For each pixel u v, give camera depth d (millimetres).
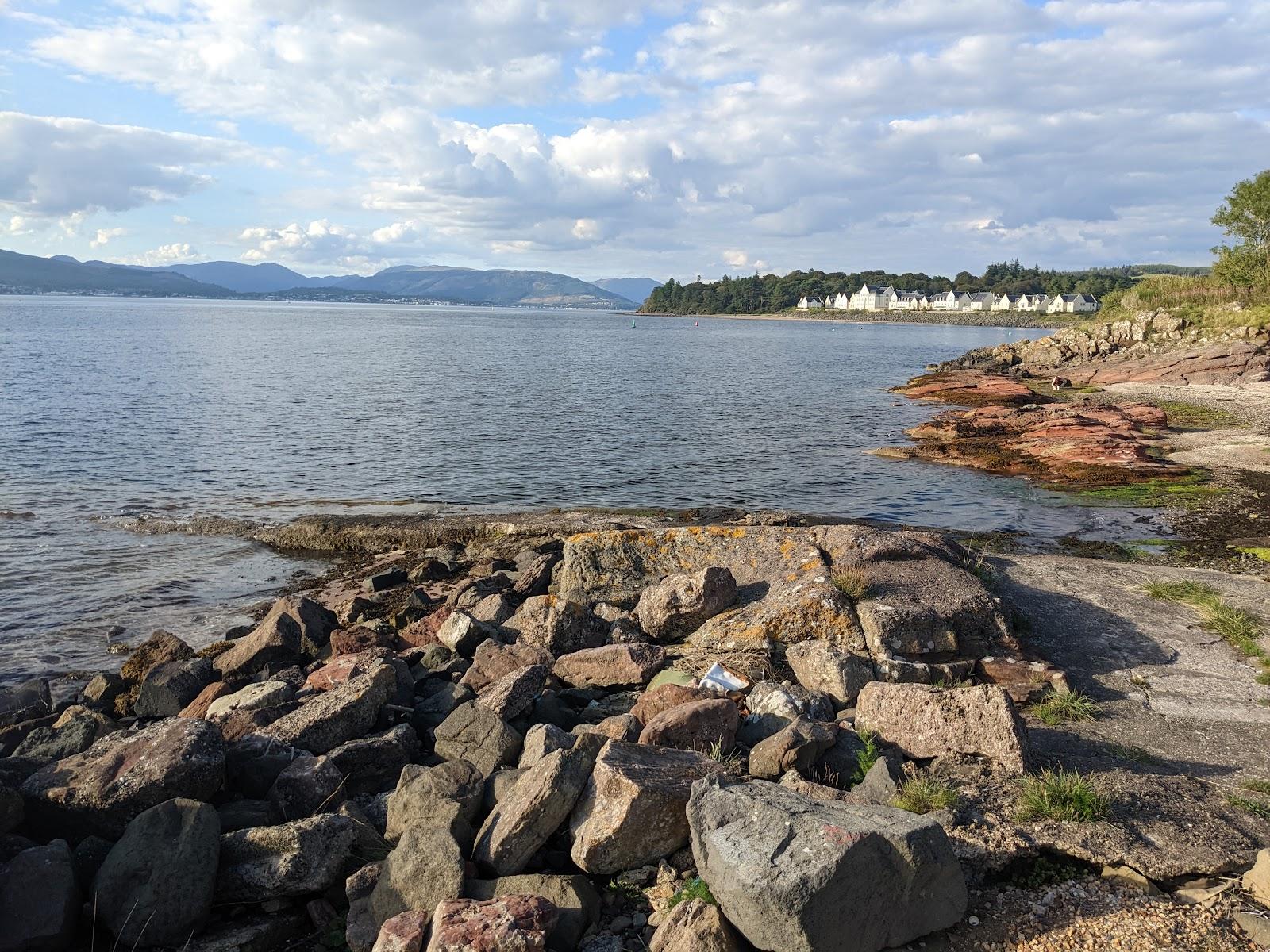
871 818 4914
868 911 4570
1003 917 4965
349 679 8562
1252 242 61625
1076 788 5938
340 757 7102
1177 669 9195
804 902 4406
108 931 5332
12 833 6066
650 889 5480
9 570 15656
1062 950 4695
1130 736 7555
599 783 5758
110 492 21781
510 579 13656
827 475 24859
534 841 5680
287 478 23750
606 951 4977
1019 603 11156
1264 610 10938
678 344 104438
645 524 17828
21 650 12258
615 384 51688
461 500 21438
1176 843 5562
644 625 10133
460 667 9922
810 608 9234
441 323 177625
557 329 155625
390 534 17656
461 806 6062
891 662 8570
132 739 6762
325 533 17844
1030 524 19000
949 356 86000
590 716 8266
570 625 10133
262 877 5520
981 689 6867
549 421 35000
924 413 39281
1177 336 53812
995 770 6504
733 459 27422
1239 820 5961
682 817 5680
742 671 8727
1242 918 4859
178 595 14672
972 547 16016
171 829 5652
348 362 65312
